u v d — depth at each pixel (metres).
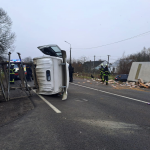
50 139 3.16
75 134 3.41
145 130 3.72
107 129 3.73
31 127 3.74
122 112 5.20
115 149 2.84
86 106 5.88
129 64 25.30
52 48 8.51
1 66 7.15
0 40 23.42
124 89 11.09
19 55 7.09
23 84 7.38
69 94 8.43
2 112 4.90
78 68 29.14
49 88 7.01
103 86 12.47
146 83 12.73
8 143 2.98
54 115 4.66
